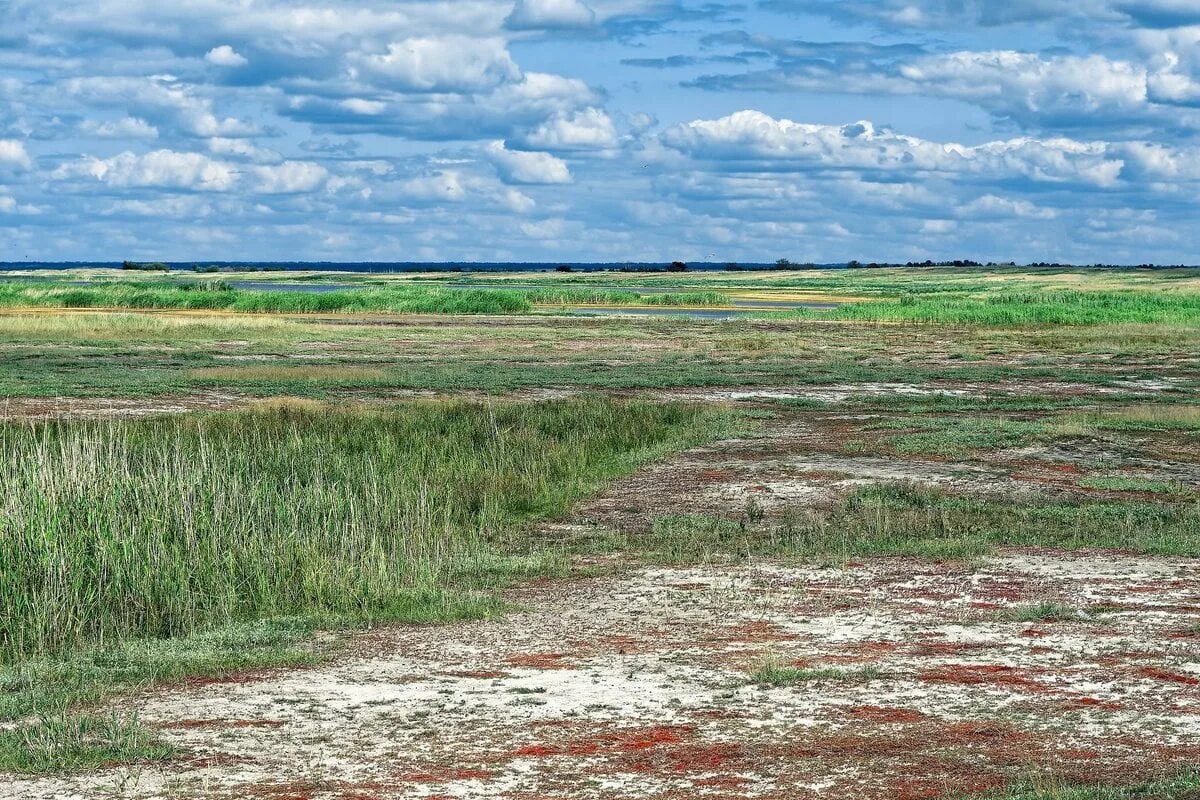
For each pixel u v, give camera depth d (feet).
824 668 29.35
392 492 50.57
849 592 38.29
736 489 59.21
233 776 22.25
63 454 46.19
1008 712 25.96
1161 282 499.10
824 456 69.51
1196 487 60.49
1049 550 45.21
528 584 40.63
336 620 35.42
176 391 102.73
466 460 62.08
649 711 26.20
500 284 531.91
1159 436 77.61
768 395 106.83
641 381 116.16
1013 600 37.01
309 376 115.85
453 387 110.01
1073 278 573.74
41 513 40.47
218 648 32.45
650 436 75.51
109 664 30.94
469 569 42.34
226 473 48.65
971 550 44.60
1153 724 25.12
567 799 21.09
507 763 22.95
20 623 33.60
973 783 21.76
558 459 63.16
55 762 22.90
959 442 73.36
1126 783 21.70
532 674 29.30
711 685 28.14
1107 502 56.24
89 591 36.45
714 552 45.24
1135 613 35.22
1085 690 27.55
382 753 23.56
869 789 21.52
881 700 26.86
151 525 41.65
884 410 95.09
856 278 638.94
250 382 110.01
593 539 48.42
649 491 58.95
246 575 39.34
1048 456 69.36
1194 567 41.86
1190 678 28.43
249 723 25.57
